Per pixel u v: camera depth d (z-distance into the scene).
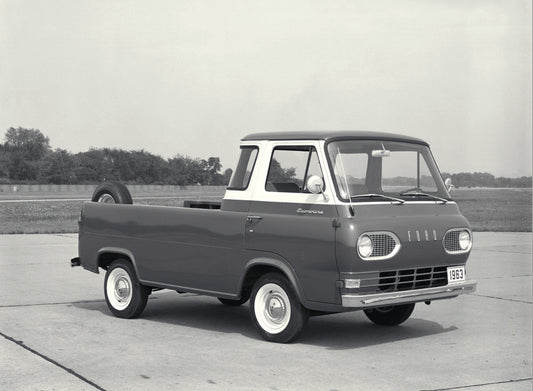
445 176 7.49
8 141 52.31
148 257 7.84
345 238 6.26
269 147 7.07
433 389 5.24
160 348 6.53
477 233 21.25
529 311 8.59
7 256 13.98
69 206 36.22
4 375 5.50
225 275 7.15
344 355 6.32
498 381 5.47
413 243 6.67
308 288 6.53
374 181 6.90
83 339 6.90
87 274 11.61
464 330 7.48
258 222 6.86
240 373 5.64
